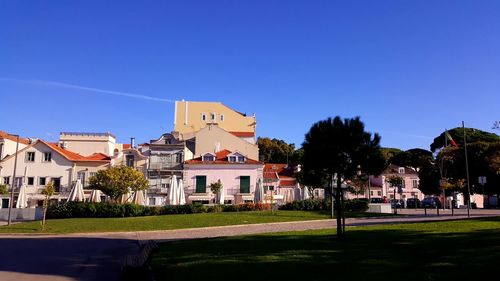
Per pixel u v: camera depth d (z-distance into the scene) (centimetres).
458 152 6519
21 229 3075
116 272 1401
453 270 986
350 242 1595
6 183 5994
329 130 1722
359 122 1734
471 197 7356
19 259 1702
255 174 5881
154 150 6072
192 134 7175
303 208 4244
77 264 1568
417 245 1402
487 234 1577
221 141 6681
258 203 4388
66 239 2547
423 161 7125
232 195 5778
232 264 1212
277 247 1541
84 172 6053
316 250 1408
